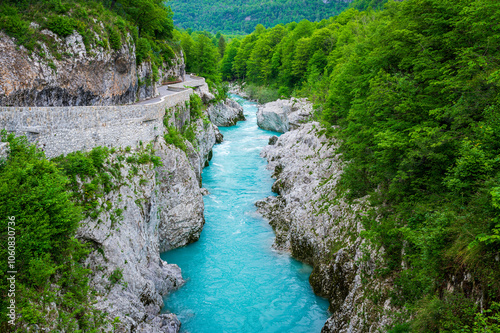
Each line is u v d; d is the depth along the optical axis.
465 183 12.05
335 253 19.41
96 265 15.23
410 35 18.59
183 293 19.92
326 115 33.28
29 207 11.38
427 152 14.03
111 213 16.73
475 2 14.33
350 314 15.88
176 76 58.94
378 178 18.70
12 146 13.09
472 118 13.70
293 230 24.48
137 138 21.44
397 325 11.95
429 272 12.12
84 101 21.95
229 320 17.88
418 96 16.38
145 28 44.34
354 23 57.31
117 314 14.51
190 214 24.97
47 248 11.77
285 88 79.06
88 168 15.94
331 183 25.23
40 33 18.98
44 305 10.98
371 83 19.62
